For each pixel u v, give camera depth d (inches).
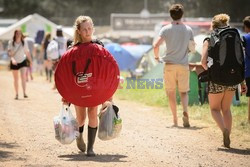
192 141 973.8
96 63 810.2
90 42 823.7
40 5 7578.7
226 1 5994.1
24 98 1678.2
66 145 932.0
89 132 842.2
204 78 929.5
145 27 5019.7
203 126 1140.5
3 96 1732.3
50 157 832.3
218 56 891.4
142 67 2353.6
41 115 1293.1
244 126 1112.2
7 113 1326.3
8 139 984.9
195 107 1393.9
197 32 3688.5
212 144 946.7
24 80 1679.4
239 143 956.0
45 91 1911.9
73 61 810.8
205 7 6136.8
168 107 1461.6
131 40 4965.6
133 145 933.8
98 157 832.9
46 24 3447.3
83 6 7401.6
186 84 1140.5
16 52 1641.2
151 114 1334.9
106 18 7066.9
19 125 1141.7
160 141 971.9
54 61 1934.1
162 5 7239.2
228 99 920.9
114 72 816.9
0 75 2989.7
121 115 1315.2
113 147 916.0
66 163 784.9
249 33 1116.5
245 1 5954.7
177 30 1135.6
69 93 815.7
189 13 6254.9
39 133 1047.6
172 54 1139.3
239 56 893.8
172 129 1104.8
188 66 1147.9
